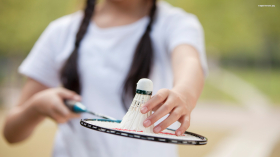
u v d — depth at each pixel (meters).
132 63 2.05
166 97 1.32
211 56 42.53
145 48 2.06
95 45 2.23
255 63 44.47
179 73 1.69
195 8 18.67
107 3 2.42
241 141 7.58
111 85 2.12
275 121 11.63
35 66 2.44
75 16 2.55
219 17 19.27
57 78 2.52
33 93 2.48
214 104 16.89
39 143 6.75
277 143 7.50
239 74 42.72
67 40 2.44
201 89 1.61
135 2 2.31
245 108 15.95
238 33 19.98
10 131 2.26
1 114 10.41
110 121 1.46
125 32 2.21
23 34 13.87
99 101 2.12
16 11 13.34
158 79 2.15
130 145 2.05
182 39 1.99
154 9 2.22
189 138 1.24
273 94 25.64
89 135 2.10
